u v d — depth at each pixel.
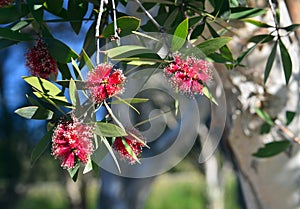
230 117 1.40
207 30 1.17
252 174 1.43
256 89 1.37
